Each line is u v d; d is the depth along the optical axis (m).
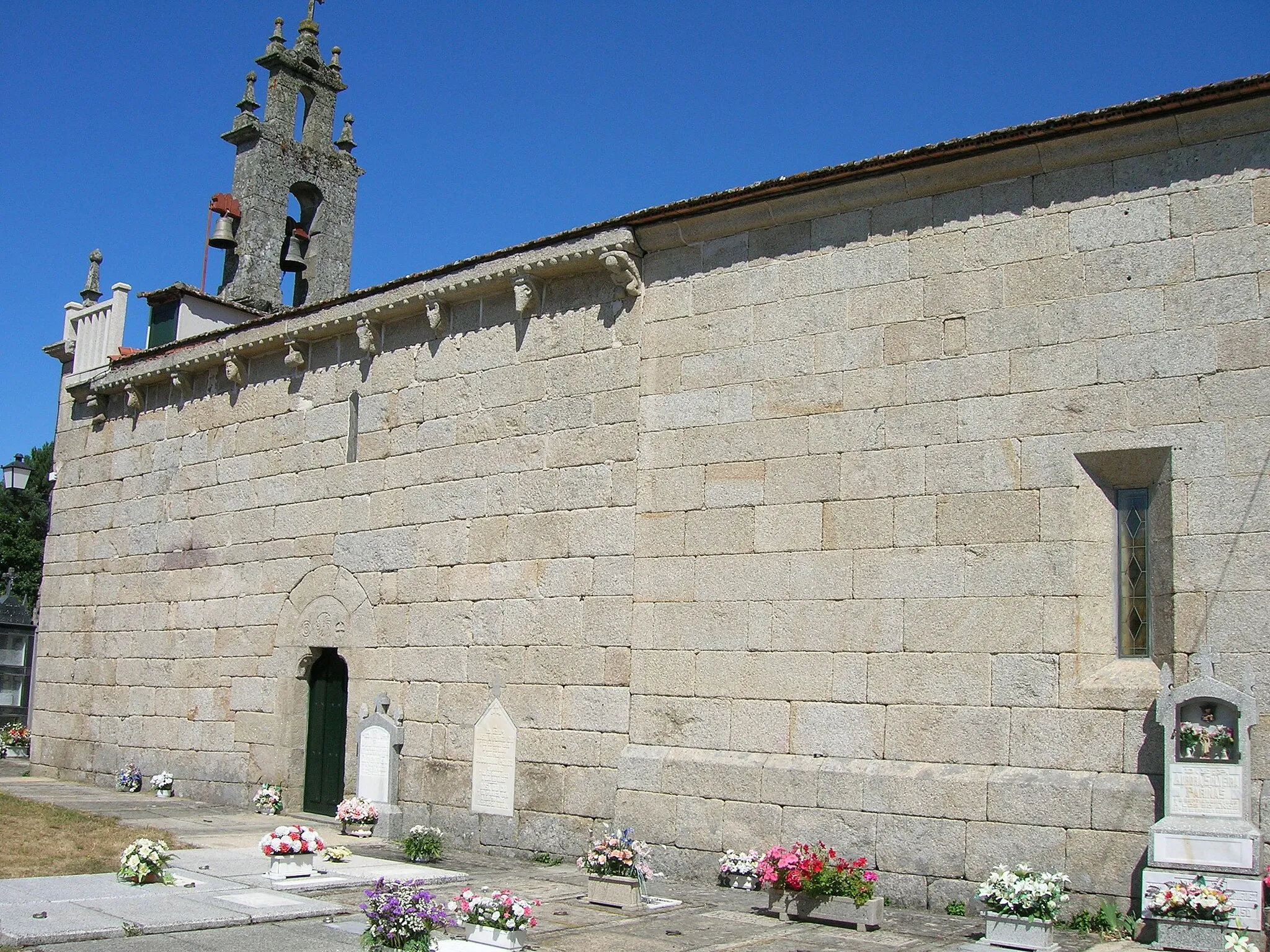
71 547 24.14
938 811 12.08
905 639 12.66
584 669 15.04
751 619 13.71
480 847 15.67
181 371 21.81
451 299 17.52
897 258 13.36
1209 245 11.66
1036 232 12.56
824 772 12.81
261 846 12.95
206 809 19.31
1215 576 11.20
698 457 14.46
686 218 14.83
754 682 13.56
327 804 18.38
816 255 13.93
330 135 26.75
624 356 15.39
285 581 19.47
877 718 12.69
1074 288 12.27
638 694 14.44
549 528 15.78
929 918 11.63
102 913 10.48
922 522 12.75
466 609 16.59
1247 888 10.18
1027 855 11.54
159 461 22.41
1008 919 10.35
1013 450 12.36
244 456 20.69
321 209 26.28
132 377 22.72
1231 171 11.65
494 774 15.73
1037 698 11.84
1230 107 11.55
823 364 13.68
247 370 20.97
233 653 20.20
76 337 25.08
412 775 16.81
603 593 15.03
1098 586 11.87
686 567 14.32
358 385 18.94
